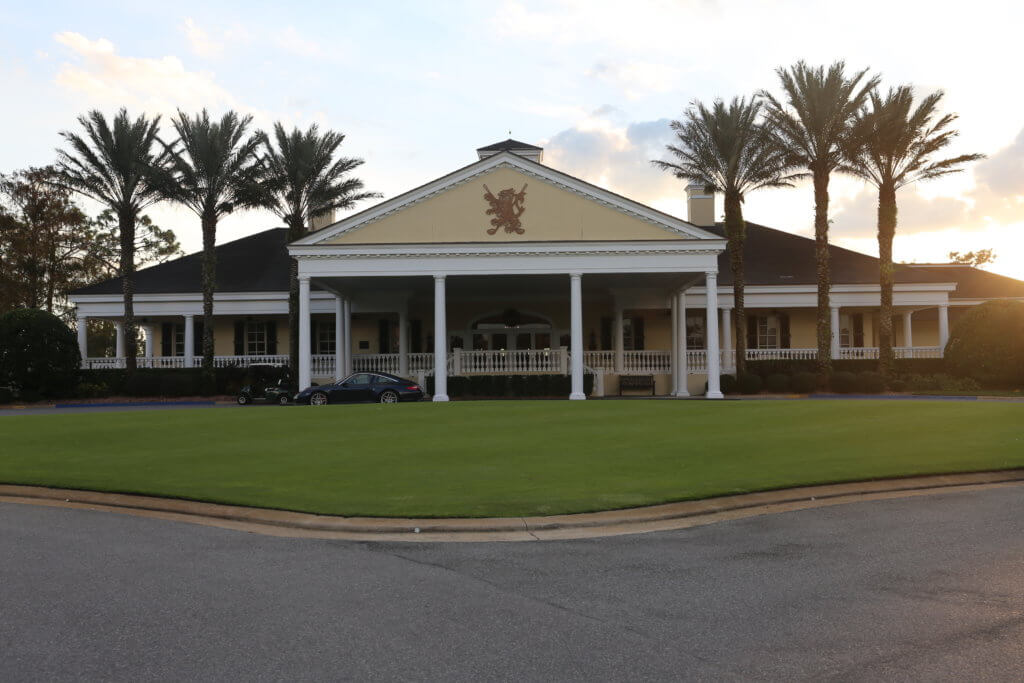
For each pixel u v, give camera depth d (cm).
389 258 3206
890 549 791
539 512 969
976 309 3725
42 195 5397
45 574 721
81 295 4253
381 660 507
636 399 3045
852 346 4356
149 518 995
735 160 3522
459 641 541
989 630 550
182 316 4359
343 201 3828
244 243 4825
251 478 1223
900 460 1323
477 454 1448
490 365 3622
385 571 730
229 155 3800
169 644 537
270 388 3531
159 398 3891
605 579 696
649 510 985
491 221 3228
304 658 511
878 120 3500
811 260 4362
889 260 3666
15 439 1728
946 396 3362
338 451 1502
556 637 547
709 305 3162
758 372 3891
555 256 3192
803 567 727
